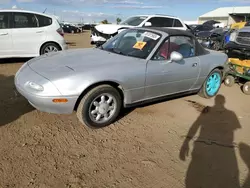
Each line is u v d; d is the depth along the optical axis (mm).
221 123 4227
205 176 2816
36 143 3191
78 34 31469
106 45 4703
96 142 3334
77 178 2621
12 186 2436
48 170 2705
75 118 3955
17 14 7266
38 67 3574
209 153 3273
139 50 4137
